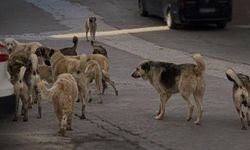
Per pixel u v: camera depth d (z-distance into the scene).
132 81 17.23
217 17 30.91
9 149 10.06
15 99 10.47
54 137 10.88
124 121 12.30
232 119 12.55
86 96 13.23
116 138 10.88
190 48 24.61
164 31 30.38
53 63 13.70
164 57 22.02
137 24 33.09
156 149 10.16
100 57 14.95
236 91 11.79
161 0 32.62
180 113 13.12
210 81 17.25
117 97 14.96
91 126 11.81
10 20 35.06
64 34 28.95
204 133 11.34
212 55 22.78
